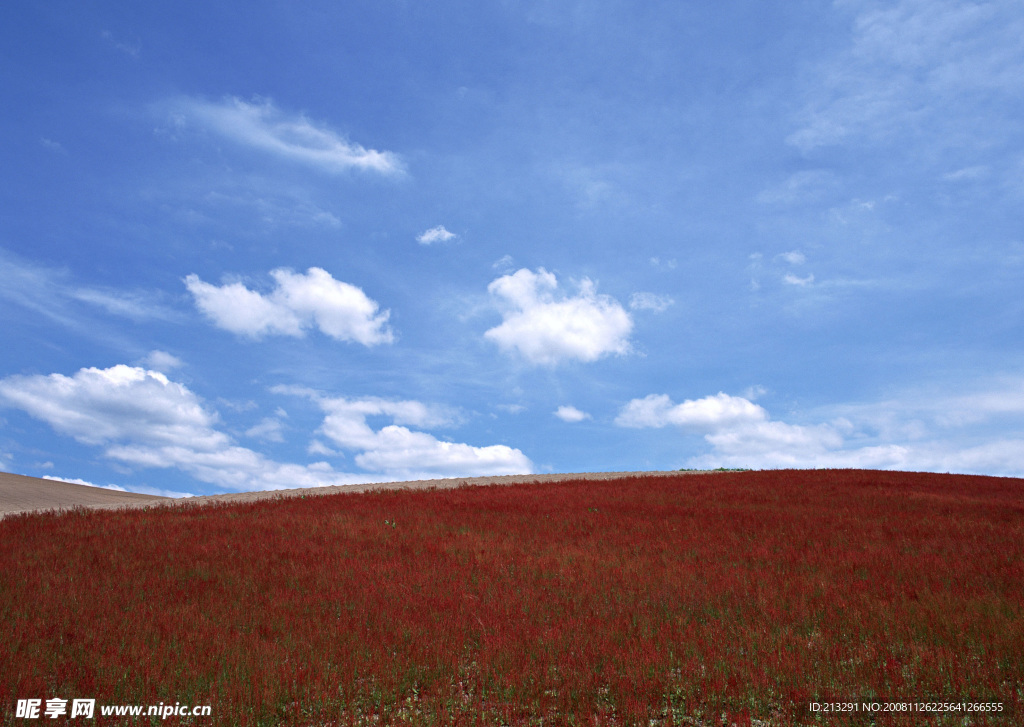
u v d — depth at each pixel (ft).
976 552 43.73
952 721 18.33
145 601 31.71
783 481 94.58
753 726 18.94
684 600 32.14
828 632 26.25
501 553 44.70
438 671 22.95
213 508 67.97
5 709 19.15
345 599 32.86
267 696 20.12
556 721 19.42
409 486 96.37
